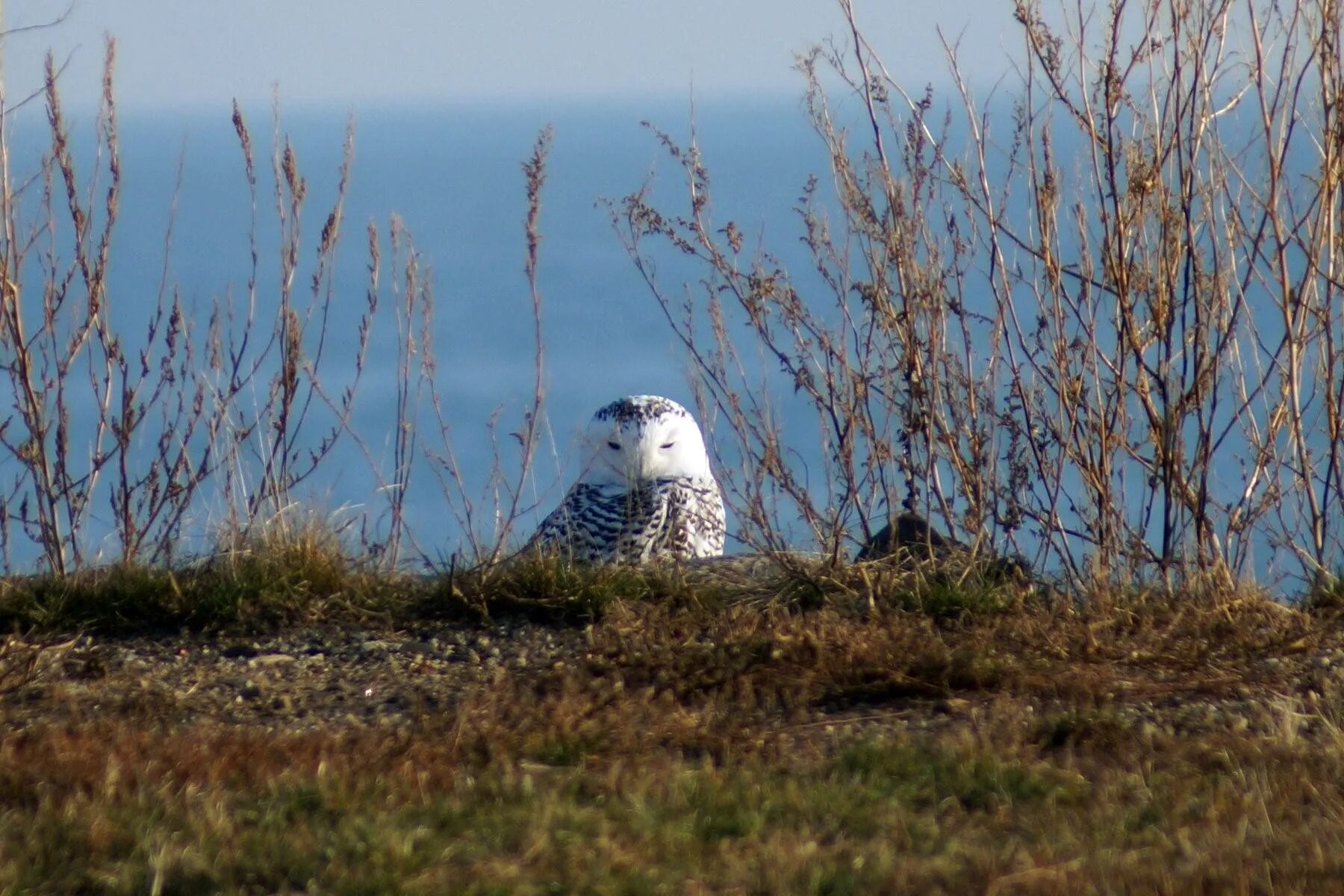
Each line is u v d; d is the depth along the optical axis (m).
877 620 12.52
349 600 13.85
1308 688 11.16
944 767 9.30
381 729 10.51
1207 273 14.23
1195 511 13.91
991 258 14.23
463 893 7.58
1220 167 14.21
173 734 10.26
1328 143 13.82
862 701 11.12
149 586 13.66
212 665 12.69
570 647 12.80
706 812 8.66
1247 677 11.38
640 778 9.07
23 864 7.98
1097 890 7.67
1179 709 10.68
